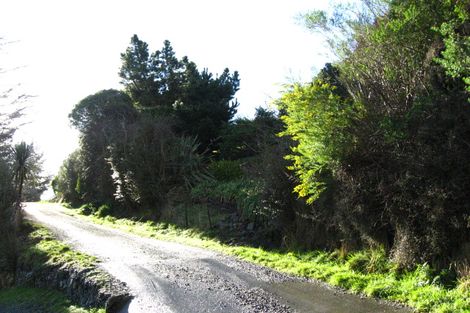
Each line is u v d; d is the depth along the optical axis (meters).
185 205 17.45
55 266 11.96
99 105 29.14
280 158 12.33
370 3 9.98
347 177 9.53
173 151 20.81
